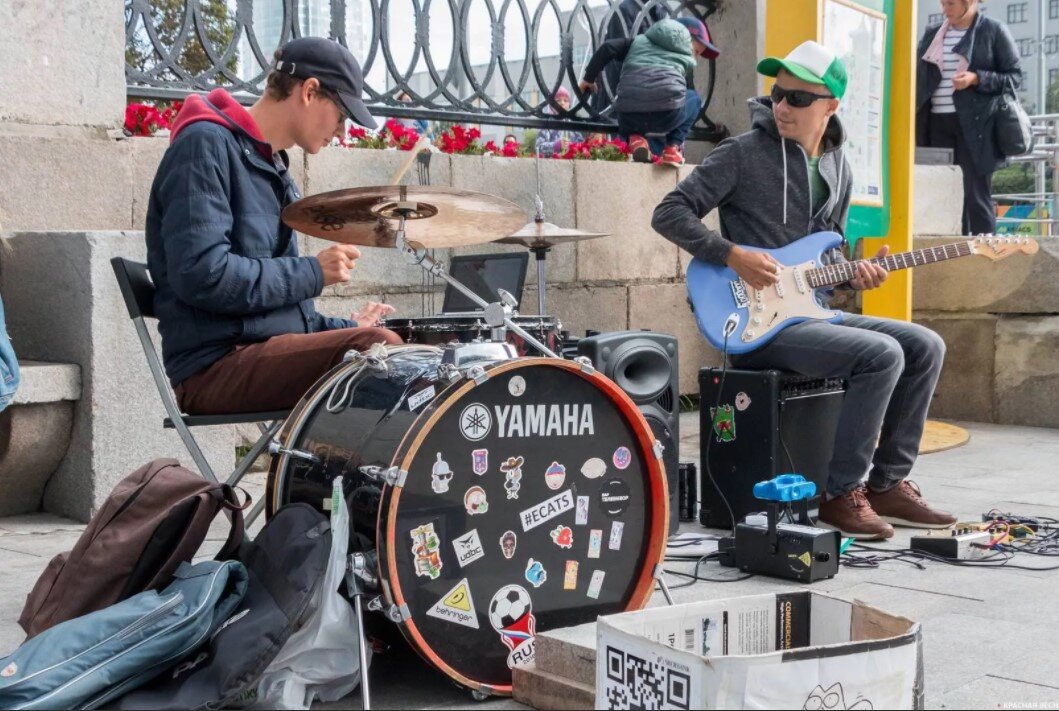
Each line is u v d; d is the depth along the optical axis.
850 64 6.49
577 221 7.24
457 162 6.62
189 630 2.66
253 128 3.49
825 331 4.50
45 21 5.13
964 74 8.60
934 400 7.71
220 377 3.38
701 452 4.73
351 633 2.72
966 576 3.86
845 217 4.93
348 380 3.00
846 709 2.20
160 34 6.17
